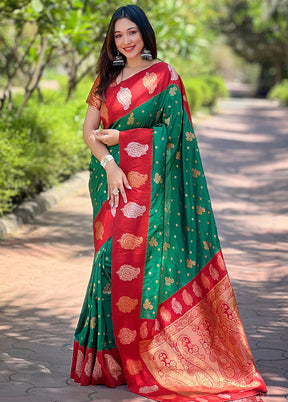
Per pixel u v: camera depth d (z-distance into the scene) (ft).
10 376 10.90
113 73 10.82
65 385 10.55
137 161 10.44
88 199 28.63
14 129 26.78
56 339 12.84
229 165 43.19
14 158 22.98
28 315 14.33
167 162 10.63
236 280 17.62
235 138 61.57
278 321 14.24
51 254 19.84
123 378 10.61
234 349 10.70
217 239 10.92
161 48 39.27
